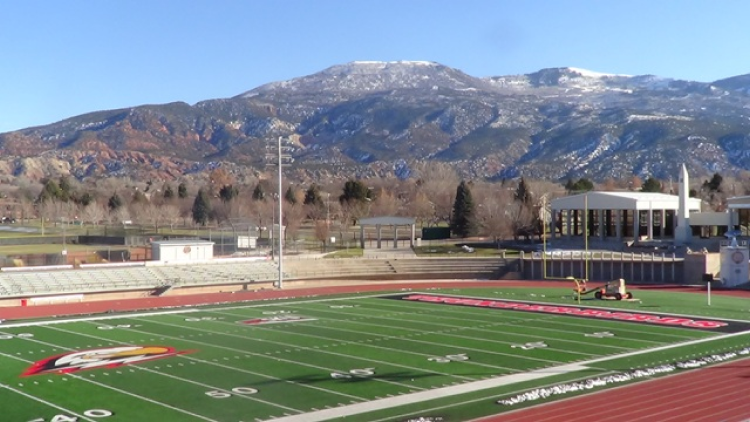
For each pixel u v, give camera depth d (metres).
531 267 101.31
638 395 35.47
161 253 94.31
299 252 113.25
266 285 90.25
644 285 89.88
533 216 137.25
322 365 43.09
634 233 126.19
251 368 42.34
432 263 103.00
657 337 52.09
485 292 82.06
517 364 43.12
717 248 112.25
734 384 37.66
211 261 95.00
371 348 48.38
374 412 32.78
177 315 64.88
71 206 186.75
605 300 73.44
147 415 32.75
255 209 173.00
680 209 117.06
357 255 110.75
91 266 88.06
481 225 145.88
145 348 48.72
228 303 73.69
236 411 33.25
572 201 130.50
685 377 39.38
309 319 61.81
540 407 33.41
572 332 54.34
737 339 51.12
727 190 192.50
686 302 71.75
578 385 37.19
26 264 95.25
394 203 194.25
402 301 74.31
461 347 48.59
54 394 36.44
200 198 185.00
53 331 56.06
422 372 41.06
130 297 81.25
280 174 85.88
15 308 70.94
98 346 49.56
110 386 38.06
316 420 31.59
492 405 33.75
